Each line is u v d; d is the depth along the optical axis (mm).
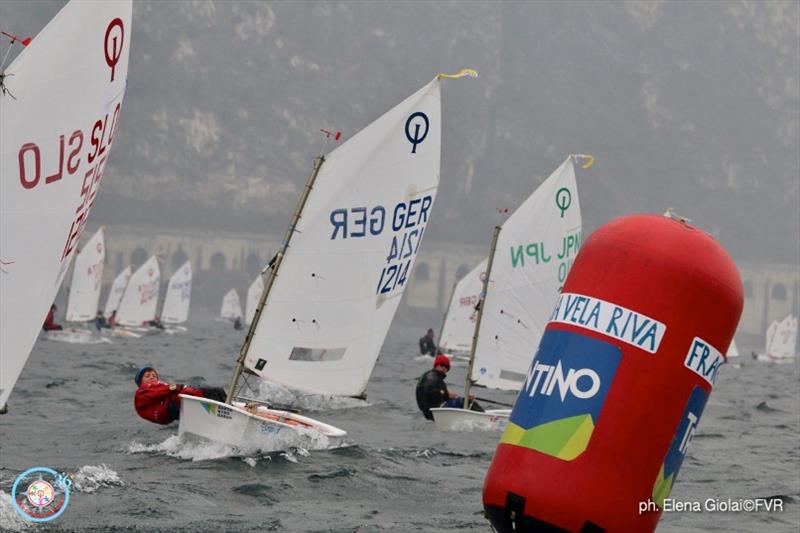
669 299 20719
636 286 20859
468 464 51406
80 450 50219
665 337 20609
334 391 58688
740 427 82500
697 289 20750
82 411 71062
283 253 56250
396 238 59781
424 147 60156
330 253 57500
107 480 40750
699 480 50375
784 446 67812
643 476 20406
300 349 57125
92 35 30891
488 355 75375
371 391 106562
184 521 33781
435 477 46094
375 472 45875
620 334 20688
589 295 21219
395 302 60375
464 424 67812
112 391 88750
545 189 77188
